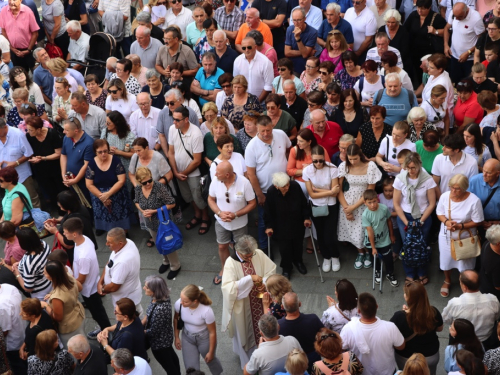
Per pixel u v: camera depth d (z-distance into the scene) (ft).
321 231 27.12
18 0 39.11
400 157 25.96
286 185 25.26
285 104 30.12
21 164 31.30
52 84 35.55
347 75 31.30
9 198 27.58
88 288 23.91
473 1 34.86
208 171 29.84
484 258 22.20
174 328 22.30
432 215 26.96
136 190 27.55
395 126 26.09
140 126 30.91
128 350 18.72
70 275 22.58
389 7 35.19
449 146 24.75
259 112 30.50
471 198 23.93
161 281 20.94
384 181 26.20
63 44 41.75
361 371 18.89
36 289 23.54
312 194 26.40
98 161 28.78
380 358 18.99
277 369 18.75
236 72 33.01
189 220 31.73
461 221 24.07
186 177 29.68
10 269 24.54
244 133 29.01
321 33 35.27
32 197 32.42
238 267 22.36
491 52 30.37
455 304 21.04
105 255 29.99
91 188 28.91
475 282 20.70
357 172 26.08
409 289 19.07
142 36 35.04
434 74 29.17
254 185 27.78
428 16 34.88
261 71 32.48
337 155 27.40
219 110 31.78
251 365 18.86
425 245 25.17
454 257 24.30
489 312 20.75
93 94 32.83
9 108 34.30
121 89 31.35
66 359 20.20
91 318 26.71
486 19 32.94
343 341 19.16
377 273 26.73
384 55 29.99
